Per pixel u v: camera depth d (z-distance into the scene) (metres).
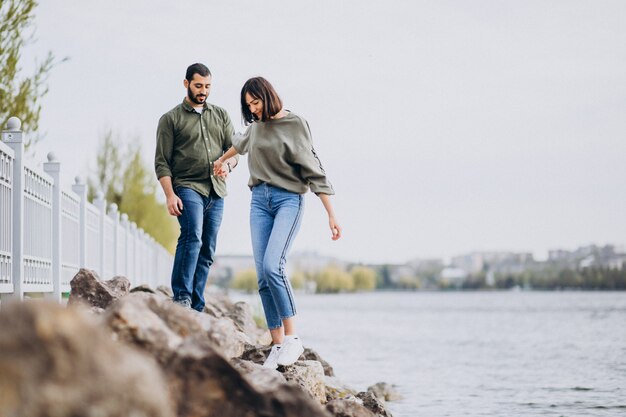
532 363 18.25
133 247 17.91
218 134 8.82
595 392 12.62
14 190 8.01
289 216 7.11
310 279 153.12
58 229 9.82
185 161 8.65
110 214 15.13
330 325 40.75
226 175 8.49
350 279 151.88
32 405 3.11
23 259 8.22
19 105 13.29
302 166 7.07
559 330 32.94
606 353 20.45
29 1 13.13
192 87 8.62
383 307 82.50
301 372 7.38
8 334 3.21
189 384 4.20
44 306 3.32
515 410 10.84
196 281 9.00
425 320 47.53
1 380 3.12
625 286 136.25
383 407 8.37
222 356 4.24
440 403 11.74
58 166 9.86
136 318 4.34
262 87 6.98
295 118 7.12
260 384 4.76
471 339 28.28
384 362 19.25
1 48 12.91
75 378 3.20
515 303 89.12
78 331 3.30
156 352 4.27
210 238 8.95
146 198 35.50
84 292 7.91
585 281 139.75
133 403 3.27
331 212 7.17
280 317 7.16
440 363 18.89
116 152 35.28
